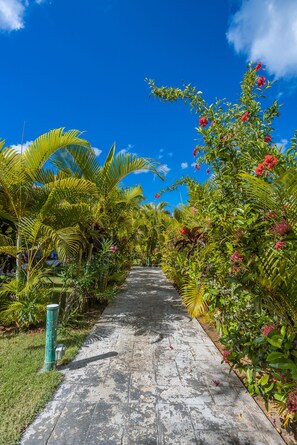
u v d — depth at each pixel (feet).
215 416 7.84
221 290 10.24
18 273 14.90
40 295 14.96
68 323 14.83
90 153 17.87
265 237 6.76
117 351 12.28
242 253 6.82
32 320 13.76
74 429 7.13
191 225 18.58
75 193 15.60
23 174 14.55
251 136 10.04
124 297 23.68
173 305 21.11
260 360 7.14
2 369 10.12
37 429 7.08
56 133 14.39
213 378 10.01
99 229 19.88
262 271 5.84
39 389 8.81
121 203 22.80
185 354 12.10
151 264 52.90
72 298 16.37
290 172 5.64
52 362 10.21
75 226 16.38
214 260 11.16
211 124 10.64
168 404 8.36
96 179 18.34
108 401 8.42
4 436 6.71
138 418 7.65
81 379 9.73
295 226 6.36
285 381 6.16
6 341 12.93
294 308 5.94
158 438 6.91
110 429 7.17
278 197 6.17
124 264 30.48
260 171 7.56
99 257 19.17
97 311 18.86
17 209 15.07
